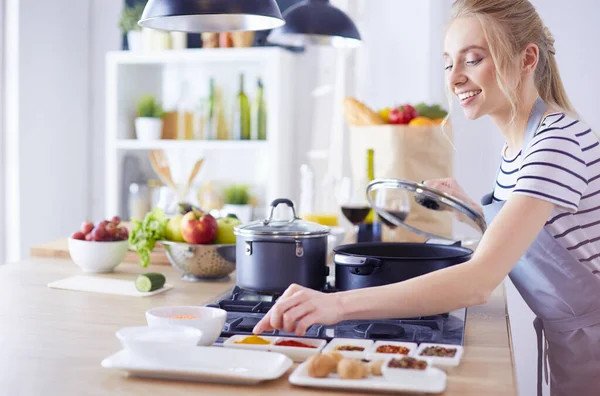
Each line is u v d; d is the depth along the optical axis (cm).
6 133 440
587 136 152
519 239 138
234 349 125
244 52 427
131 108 474
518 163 170
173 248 211
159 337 128
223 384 119
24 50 440
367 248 188
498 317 171
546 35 168
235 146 438
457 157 407
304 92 446
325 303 134
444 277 137
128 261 246
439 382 114
